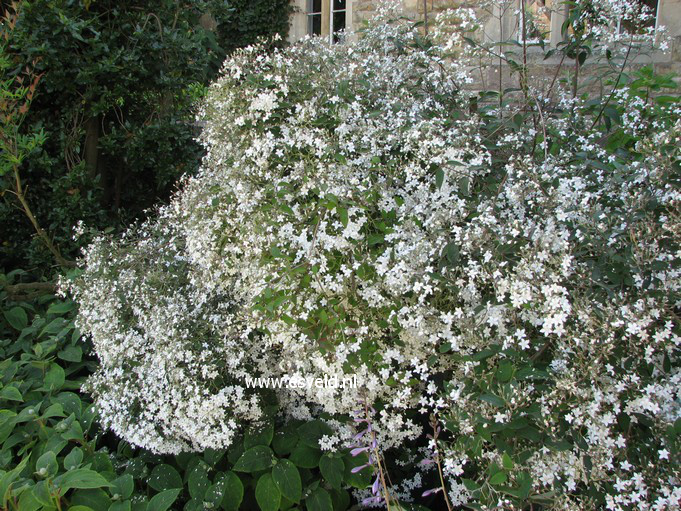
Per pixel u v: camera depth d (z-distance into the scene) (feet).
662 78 11.52
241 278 7.82
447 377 7.79
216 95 7.88
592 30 8.73
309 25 24.07
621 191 6.36
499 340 6.10
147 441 7.32
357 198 6.77
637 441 5.64
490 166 7.42
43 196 13.16
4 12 13.16
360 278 6.88
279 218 6.98
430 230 6.43
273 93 7.25
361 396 6.73
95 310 8.55
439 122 7.11
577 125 8.75
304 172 7.07
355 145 7.30
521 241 5.86
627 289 5.76
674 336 5.22
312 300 6.71
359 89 7.91
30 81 11.97
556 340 5.85
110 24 13.10
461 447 5.77
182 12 14.28
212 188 7.83
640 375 5.61
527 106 8.89
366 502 6.24
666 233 5.82
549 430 5.22
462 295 6.22
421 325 6.23
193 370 7.23
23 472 7.58
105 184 14.90
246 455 7.17
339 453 7.20
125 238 10.34
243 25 23.76
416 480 7.64
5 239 13.14
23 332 10.39
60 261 12.41
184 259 8.91
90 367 9.96
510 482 5.53
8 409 8.46
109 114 14.40
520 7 9.30
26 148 11.32
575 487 5.49
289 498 6.77
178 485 7.45
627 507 5.22
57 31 11.68
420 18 18.06
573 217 5.91
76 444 8.35
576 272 5.75
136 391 7.63
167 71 14.11
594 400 5.27
